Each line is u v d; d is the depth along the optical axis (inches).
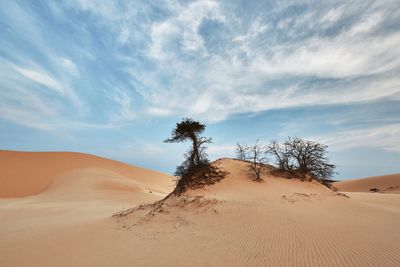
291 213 754.2
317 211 815.1
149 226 771.4
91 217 1032.8
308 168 1256.2
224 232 639.8
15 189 2341.3
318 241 530.0
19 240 684.7
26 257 556.1
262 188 997.2
